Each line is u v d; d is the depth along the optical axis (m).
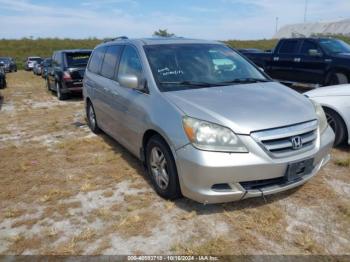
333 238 2.89
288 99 3.53
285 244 2.82
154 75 3.77
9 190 3.98
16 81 19.19
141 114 3.71
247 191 2.97
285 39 10.55
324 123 3.59
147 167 3.84
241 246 2.80
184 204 3.45
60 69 10.77
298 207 3.36
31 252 2.82
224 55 4.46
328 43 9.50
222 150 2.90
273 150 2.97
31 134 6.52
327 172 4.18
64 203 3.61
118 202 3.58
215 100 3.32
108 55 5.34
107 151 5.23
